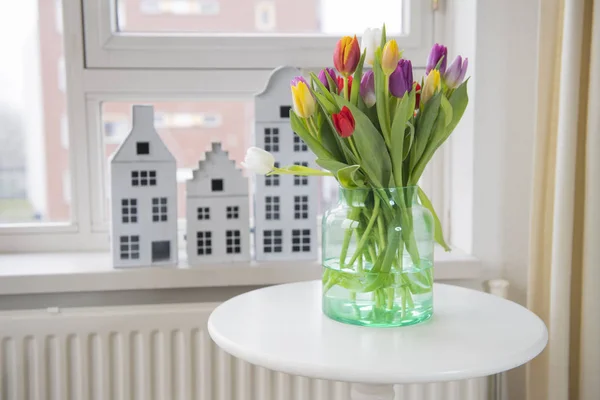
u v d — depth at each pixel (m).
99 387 1.23
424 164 0.93
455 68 0.90
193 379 1.25
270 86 1.27
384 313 0.89
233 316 0.94
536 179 1.23
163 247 1.29
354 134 0.86
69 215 1.48
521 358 0.78
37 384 1.21
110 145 1.47
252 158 0.93
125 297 1.29
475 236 1.37
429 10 1.47
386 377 0.73
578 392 1.23
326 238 0.94
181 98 1.43
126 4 1.45
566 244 1.16
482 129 1.35
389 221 0.89
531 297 1.25
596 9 1.11
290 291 1.08
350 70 0.87
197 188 1.27
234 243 1.29
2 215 1.48
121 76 1.41
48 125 1.52
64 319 1.20
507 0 1.33
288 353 0.79
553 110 1.21
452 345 0.82
